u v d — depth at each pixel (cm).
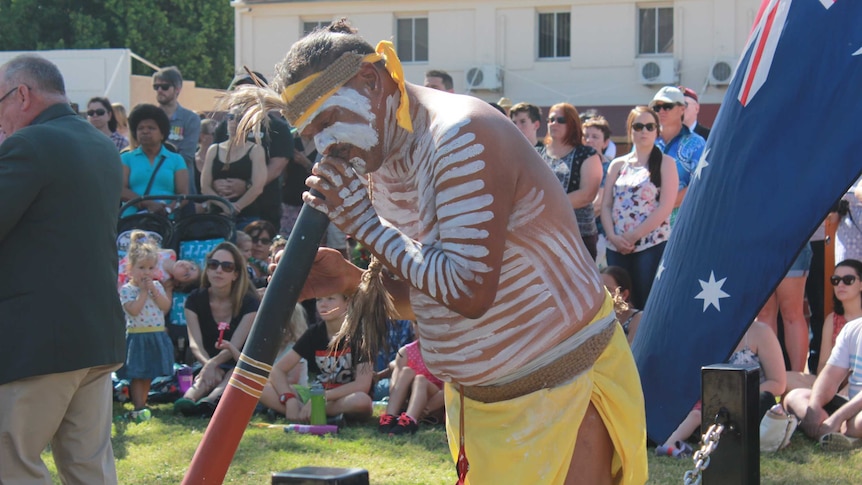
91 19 3266
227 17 3506
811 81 430
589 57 2316
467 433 296
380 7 2423
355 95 267
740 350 599
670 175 716
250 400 262
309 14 2450
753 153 443
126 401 714
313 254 268
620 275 649
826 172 427
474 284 262
